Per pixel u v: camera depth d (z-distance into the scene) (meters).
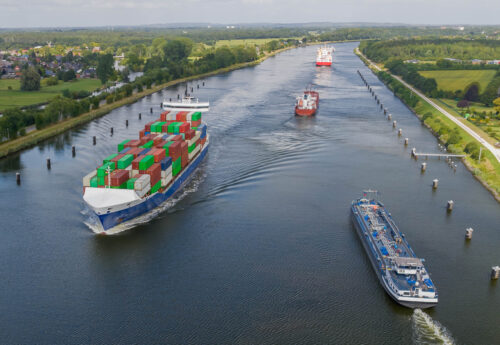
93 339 59.94
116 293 69.31
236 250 81.19
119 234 85.94
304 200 101.88
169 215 93.56
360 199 98.25
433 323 63.62
